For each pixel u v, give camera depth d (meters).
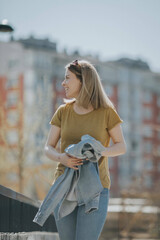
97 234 3.34
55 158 3.35
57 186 3.27
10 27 10.41
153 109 80.56
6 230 3.28
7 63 64.06
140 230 25.72
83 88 3.40
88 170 3.29
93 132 3.41
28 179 20.11
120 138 3.46
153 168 67.00
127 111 76.12
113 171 71.38
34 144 20.75
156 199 25.44
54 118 3.57
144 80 79.38
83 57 69.44
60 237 3.51
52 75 64.75
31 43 67.88
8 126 21.12
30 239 4.28
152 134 77.81
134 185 35.56
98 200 3.28
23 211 3.99
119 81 75.75
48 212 3.23
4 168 20.31
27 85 62.56
